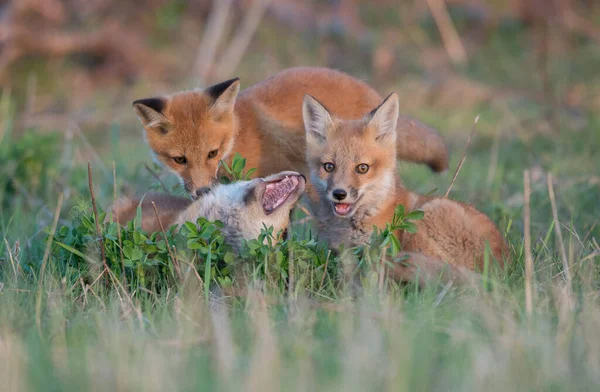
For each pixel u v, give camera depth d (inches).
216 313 342.0
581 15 1186.0
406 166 644.1
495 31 1167.6
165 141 475.8
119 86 1040.8
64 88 1016.9
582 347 290.0
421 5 1214.3
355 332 306.5
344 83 503.8
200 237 383.2
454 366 273.3
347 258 382.9
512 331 298.4
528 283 329.7
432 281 373.1
